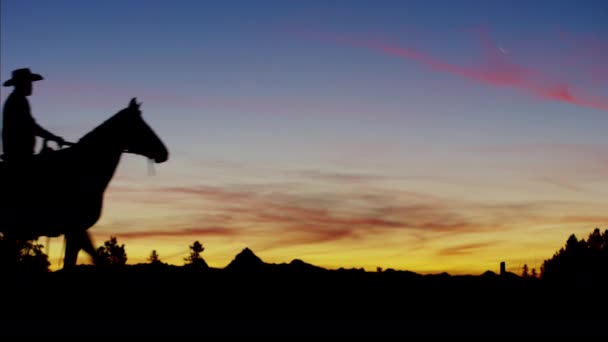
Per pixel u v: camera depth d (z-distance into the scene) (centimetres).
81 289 1402
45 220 1398
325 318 1400
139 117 1463
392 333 1275
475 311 1514
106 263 1440
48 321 1264
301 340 1196
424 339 1234
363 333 1268
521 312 1515
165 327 1259
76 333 1188
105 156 1430
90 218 1417
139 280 1548
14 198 1399
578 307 1576
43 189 1396
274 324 1318
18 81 1422
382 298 1580
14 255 1423
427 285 1698
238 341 1177
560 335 1295
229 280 1631
